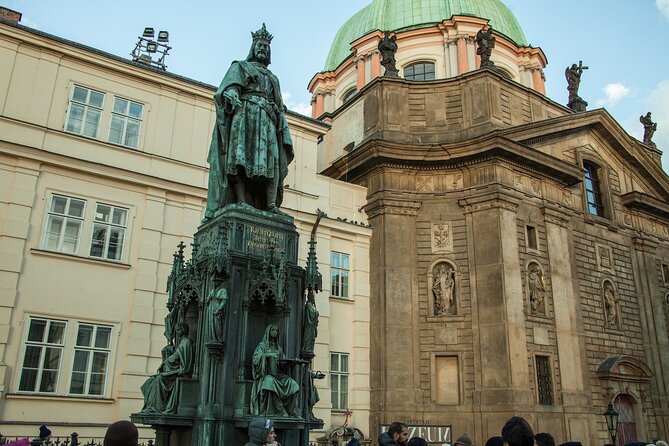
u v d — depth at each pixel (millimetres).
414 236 28688
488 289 26578
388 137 30016
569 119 31984
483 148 27875
